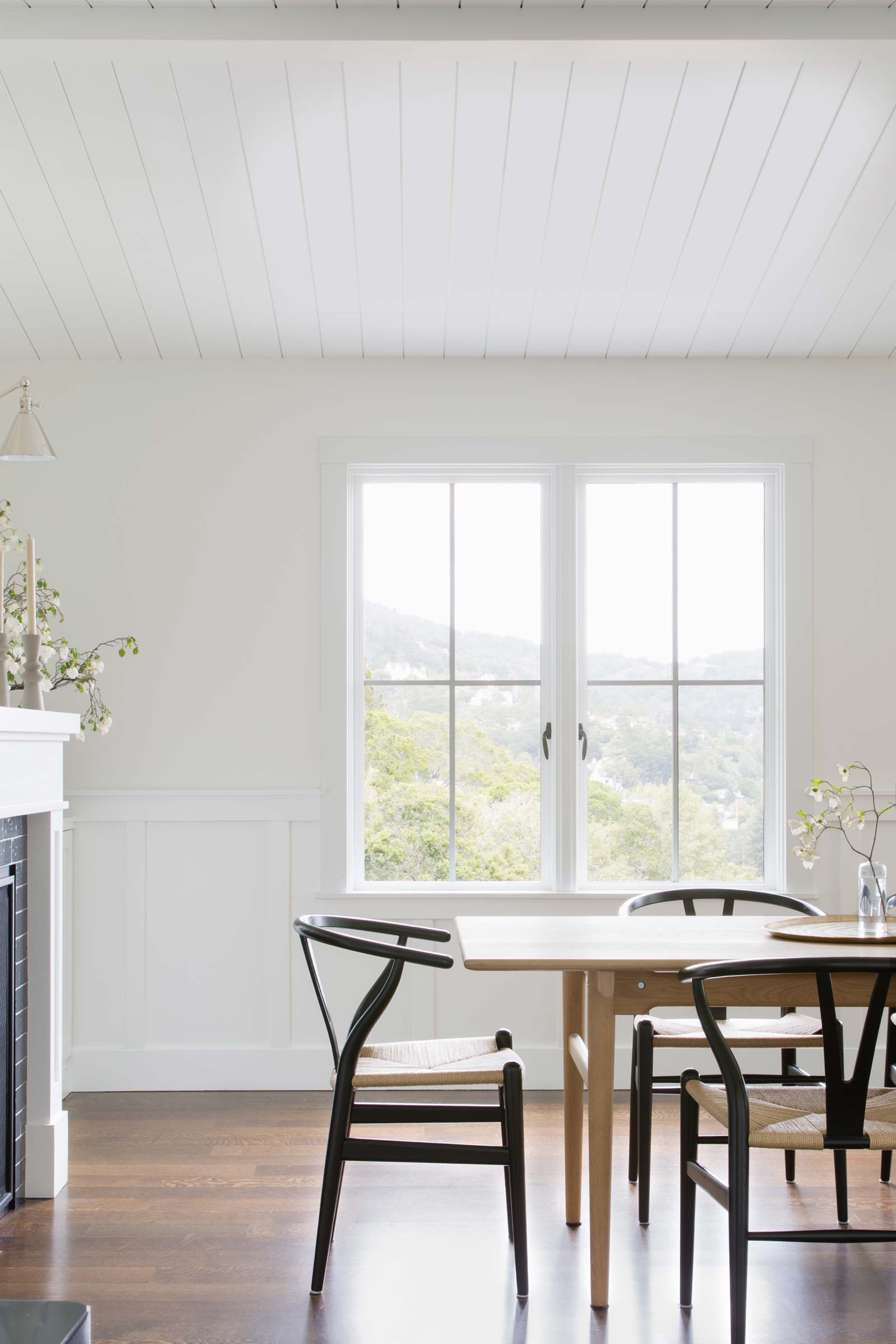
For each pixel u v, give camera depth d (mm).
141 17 2746
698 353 3990
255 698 3951
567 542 3990
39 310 3777
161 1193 2932
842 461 4016
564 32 2752
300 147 3211
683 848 4047
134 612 3961
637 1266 2541
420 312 3791
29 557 3016
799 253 3586
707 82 3043
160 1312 2307
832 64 2871
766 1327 2279
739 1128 2037
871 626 3994
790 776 3953
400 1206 2865
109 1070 3863
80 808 3898
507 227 3482
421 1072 2400
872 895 2635
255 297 3734
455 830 4039
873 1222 2723
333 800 3928
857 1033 3912
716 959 2336
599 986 2344
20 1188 2873
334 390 4004
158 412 3992
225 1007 3893
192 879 3910
